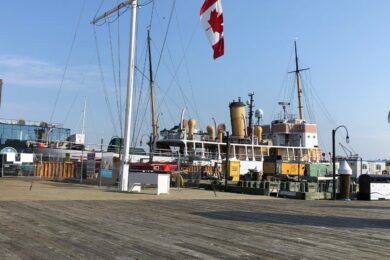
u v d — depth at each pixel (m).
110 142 48.53
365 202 24.66
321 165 49.62
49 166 38.81
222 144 52.59
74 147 48.22
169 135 52.12
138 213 14.16
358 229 12.04
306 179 42.59
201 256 7.66
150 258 7.36
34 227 10.33
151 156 43.44
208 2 24.73
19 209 14.06
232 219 13.48
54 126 70.00
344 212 17.30
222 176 42.91
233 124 56.81
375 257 8.09
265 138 62.38
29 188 23.67
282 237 10.12
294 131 59.91
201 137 52.31
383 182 29.89
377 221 14.20
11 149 61.84
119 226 10.97
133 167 34.03
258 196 27.02
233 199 22.84
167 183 24.41
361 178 29.95
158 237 9.50
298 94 71.00
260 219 13.76
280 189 32.72
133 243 8.67
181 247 8.43
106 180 30.17
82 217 12.55
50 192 21.67
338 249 8.81
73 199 18.64
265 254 8.05
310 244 9.30
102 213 13.75
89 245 8.32
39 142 51.72
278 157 47.44
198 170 39.28
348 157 57.66
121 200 19.30
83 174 36.59
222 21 24.61
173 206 17.28
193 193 26.08
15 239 8.71
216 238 9.66
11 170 38.38
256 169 48.03
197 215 14.23
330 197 29.70
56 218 12.12
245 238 9.80
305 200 25.47
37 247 7.98
